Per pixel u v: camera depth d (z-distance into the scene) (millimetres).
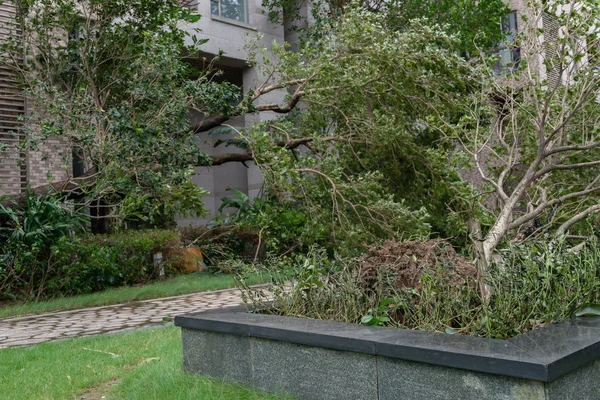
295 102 13445
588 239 5367
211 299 11117
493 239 6031
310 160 11305
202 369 4715
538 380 2922
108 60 13422
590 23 7570
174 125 11266
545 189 8461
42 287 11875
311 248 5688
